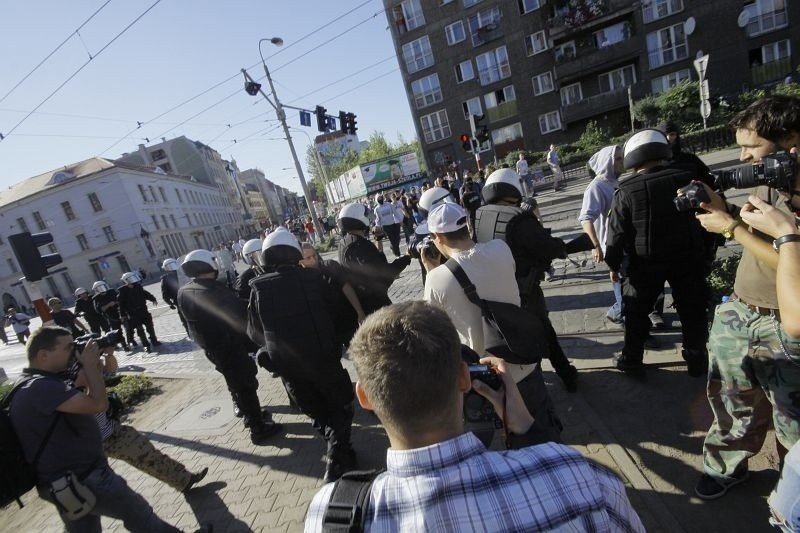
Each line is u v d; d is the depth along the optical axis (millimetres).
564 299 5223
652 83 26328
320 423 3180
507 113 29781
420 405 867
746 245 1515
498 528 749
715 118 20297
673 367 3305
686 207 1668
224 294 3824
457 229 2080
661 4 25188
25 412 2186
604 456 2697
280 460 3684
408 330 919
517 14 27984
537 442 1419
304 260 4172
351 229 3711
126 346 9883
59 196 40281
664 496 2330
